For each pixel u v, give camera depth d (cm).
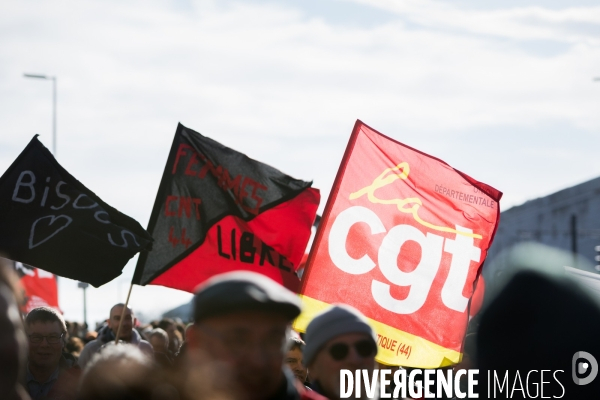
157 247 843
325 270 776
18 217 771
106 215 776
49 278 1628
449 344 798
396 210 802
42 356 705
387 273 789
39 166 781
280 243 852
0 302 215
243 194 852
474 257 820
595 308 239
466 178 823
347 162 797
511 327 243
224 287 271
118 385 190
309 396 356
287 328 279
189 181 856
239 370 266
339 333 413
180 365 199
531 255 243
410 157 811
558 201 3750
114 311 951
